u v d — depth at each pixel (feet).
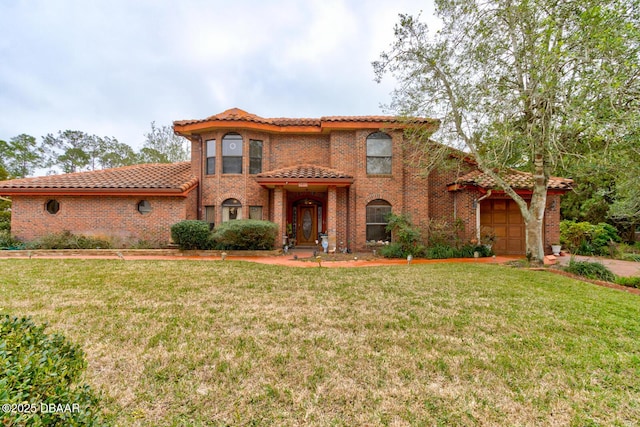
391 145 51.01
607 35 23.95
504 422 9.22
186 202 49.52
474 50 32.94
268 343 14.51
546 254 47.73
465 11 32.07
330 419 9.27
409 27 35.55
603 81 25.32
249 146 52.19
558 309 19.99
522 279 28.78
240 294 23.07
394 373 11.90
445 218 51.80
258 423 9.05
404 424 9.07
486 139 34.53
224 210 52.08
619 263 41.14
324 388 10.86
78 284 25.41
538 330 16.44
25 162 148.87
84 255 43.34
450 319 17.95
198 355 13.15
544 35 27.73
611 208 61.36
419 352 13.70
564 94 27.45
